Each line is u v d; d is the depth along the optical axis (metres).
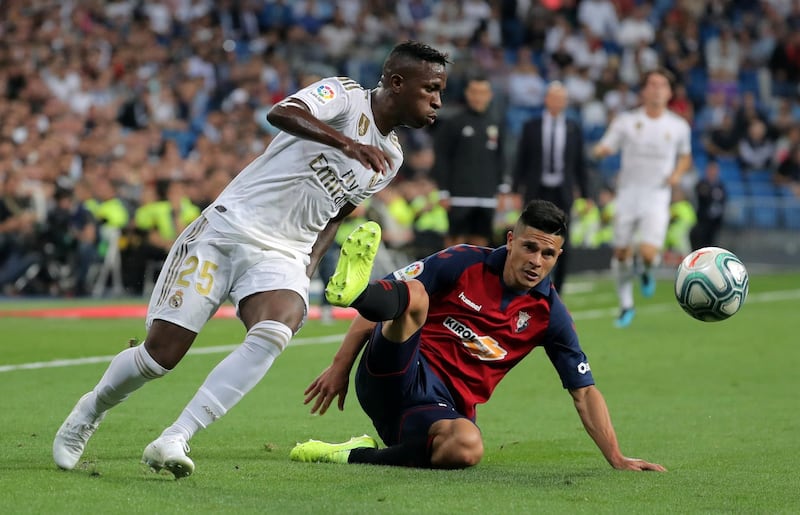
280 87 84.12
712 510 16.56
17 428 23.09
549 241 19.47
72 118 74.81
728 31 109.88
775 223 92.38
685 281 21.56
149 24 85.06
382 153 17.30
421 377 19.91
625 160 49.22
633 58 104.50
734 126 99.12
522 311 19.97
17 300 59.19
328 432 24.09
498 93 91.00
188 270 17.73
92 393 18.14
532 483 18.31
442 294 20.02
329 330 45.59
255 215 17.84
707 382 33.06
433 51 18.05
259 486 17.38
